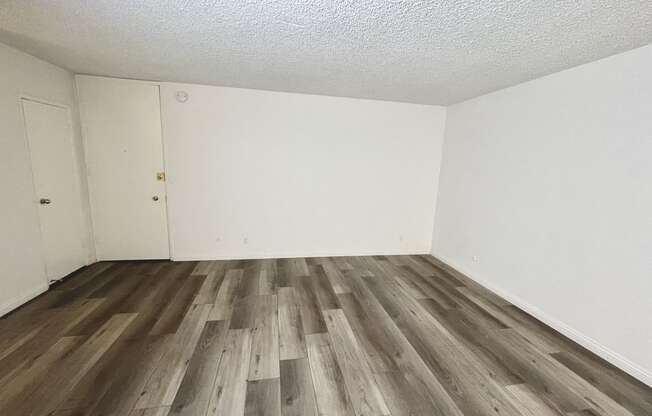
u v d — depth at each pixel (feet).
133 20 6.01
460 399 5.50
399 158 13.60
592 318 7.12
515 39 6.16
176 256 12.39
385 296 9.78
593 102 7.07
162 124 11.37
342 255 13.91
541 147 8.52
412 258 13.93
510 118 9.71
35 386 5.43
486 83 9.46
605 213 6.84
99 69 9.75
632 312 6.32
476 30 5.86
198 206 12.21
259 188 12.58
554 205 8.12
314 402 5.32
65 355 6.30
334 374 6.04
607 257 6.79
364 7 5.17
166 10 5.55
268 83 10.77
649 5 4.63
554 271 8.11
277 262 12.70
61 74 9.73
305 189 12.98
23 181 8.29
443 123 13.67
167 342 6.89
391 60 7.83
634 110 6.25
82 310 8.19
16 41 7.34
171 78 10.62
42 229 9.02
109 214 11.55
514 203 9.52
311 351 6.75
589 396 5.68
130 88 10.89
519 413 5.23
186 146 11.69
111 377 5.72
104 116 10.91
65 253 10.08
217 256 12.73
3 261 7.70
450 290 10.44
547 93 8.30
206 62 8.61
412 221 14.32
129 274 10.81
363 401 5.37
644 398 5.67
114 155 11.21
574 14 5.02
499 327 8.08
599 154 6.96
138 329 7.37
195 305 8.70
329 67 8.66
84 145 10.93
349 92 11.68
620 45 6.12
